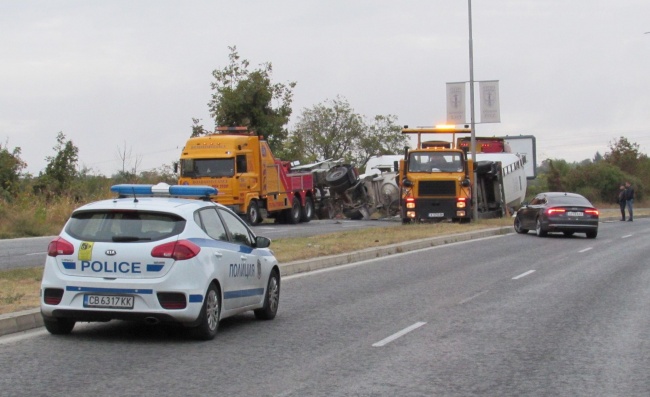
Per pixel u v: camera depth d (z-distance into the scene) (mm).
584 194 82750
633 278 19141
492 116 38875
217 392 8203
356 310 14117
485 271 20625
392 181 47344
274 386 8492
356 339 11320
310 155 77188
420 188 37625
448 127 39125
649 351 10531
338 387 8477
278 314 13648
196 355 10078
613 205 80500
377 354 10266
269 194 39719
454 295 16109
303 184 43906
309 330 12055
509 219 41219
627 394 8305
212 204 11797
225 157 37156
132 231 10641
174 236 10586
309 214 44719
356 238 28109
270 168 40031
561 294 16281
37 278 16078
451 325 12531
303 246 24328
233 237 12062
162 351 10289
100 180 43531
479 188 43344
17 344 10562
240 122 52125
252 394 8141
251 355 10133
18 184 42969
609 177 84188
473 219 38938
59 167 45469
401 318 13227
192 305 10492
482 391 8375
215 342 10977
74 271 10570
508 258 24250
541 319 13148
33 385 8391
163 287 10383
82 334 11344
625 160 92250
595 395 8266
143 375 8930
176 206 10945
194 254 10602
